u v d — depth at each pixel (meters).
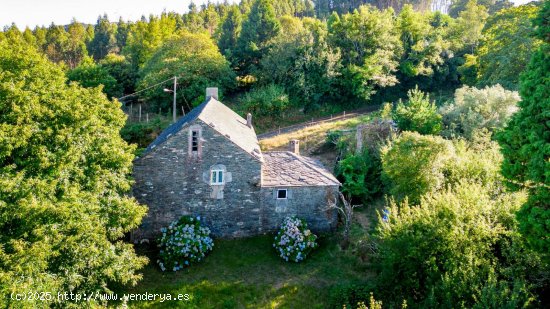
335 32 58.44
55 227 14.64
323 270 22.14
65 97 21.03
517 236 16.03
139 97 57.75
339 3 118.56
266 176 25.27
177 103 54.12
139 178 23.75
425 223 16.89
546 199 14.69
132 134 43.84
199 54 53.81
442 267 16.88
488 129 30.78
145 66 56.91
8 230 14.45
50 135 17.92
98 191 18.36
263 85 56.44
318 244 24.42
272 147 41.09
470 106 32.72
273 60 55.25
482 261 15.71
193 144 23.67
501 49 45.25
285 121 52.41
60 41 101.25
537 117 15.29
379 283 19.08
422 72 58.41
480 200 17.41
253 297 20.03
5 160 16.86
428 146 23.53
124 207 18.69
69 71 62.12
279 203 24.98
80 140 18.66
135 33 76.62
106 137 20.67
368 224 26.23
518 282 13.77
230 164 24.12
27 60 25.92
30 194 14.52
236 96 58.97
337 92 56.34
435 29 65.56
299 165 26.55
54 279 14.37
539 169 14.66
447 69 61.47
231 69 58.78
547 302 15.61
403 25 60.91
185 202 24.36
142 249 23.89
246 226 25.03
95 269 16.58
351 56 56.75
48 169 16.75
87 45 106.31
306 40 55.97
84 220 15.90
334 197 25.19
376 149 31.92
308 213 25.30
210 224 24.73
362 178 28.42
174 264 22.06
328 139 39.94
